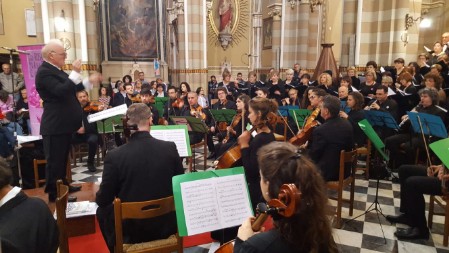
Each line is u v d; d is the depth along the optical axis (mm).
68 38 8594
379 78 7363
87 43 9781
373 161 5566
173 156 2533
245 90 9703
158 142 2518
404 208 3895
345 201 4098
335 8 14008
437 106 4871
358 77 7832
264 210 1300
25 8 10953
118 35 12289
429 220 3789
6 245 1615
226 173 2213
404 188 3865
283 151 1312
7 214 1724
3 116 5449
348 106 5664
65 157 3674
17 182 4746
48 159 3582
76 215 3312
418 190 3447
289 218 1169
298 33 13633
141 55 12742
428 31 11352
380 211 4168
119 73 12500
